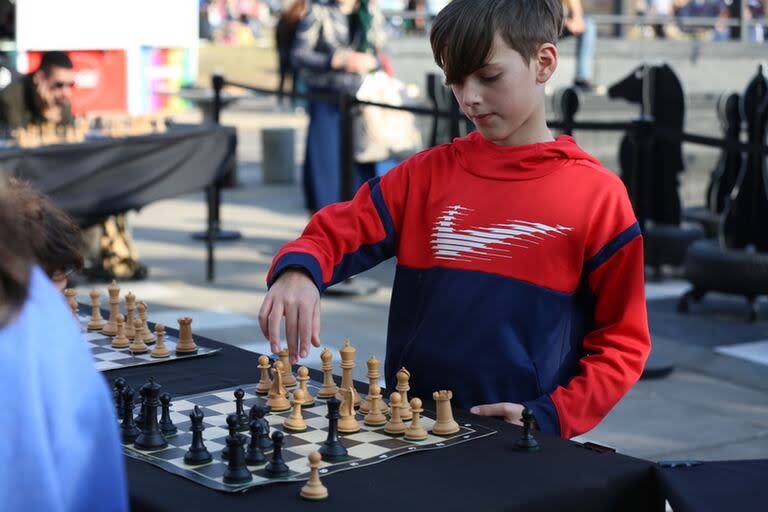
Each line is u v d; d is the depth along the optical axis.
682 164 8.27
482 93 2.35
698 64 16.52
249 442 2.07
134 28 7.05
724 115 7.87
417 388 2.48
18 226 1.48
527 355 2.42
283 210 11.27
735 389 5.66
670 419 5.15
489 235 2.46
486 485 1.88
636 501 1.99
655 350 6.34
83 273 7.50
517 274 2.43
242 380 2.61
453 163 2.56
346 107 7.20
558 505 1.86
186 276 7.98
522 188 2.46
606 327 2.46
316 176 8.83
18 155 5.84
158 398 2.18
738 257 6.99
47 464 1.44
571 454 2.05
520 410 2.30
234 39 35.09
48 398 1.47
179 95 8.27
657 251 8.22
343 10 8.54
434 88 8.22
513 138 2.48
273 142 13.16
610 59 15.67
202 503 1.79
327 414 2.16
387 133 8.57
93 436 1.52
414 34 16.14
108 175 6.42
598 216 2.43
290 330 2.32
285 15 9.22
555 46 2.38
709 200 8.73
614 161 11.38
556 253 2.42
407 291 2.56
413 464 1.99
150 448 2.06
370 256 2.59
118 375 2.64
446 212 2.50
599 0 16.47
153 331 3.17
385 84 8.58
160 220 10.53
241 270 8.26
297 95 7.57
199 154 7.03
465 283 2.45
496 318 2.42
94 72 7.12
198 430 2.00
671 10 18.05
